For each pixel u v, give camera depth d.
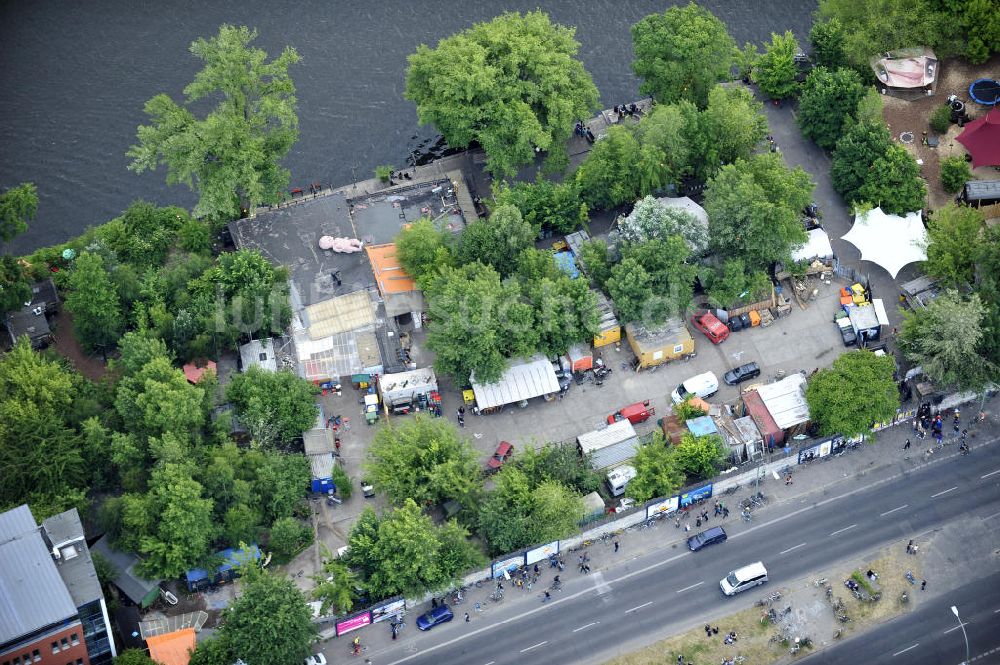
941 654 199.00
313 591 198.62
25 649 181.12
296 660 191.25
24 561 183.00
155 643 193.88
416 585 198.50
